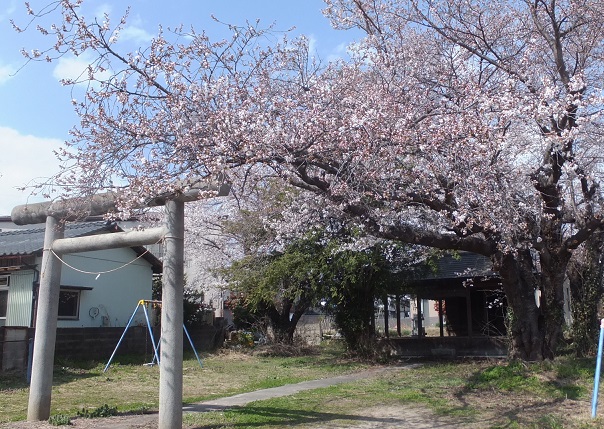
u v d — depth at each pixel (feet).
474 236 41.27
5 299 62.90
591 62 40.24
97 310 70.18
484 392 39.55
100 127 29.09
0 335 50.60
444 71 37.73
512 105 31.86
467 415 32.65
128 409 35.27
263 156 28.66
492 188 34.60
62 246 32.71
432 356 66.49
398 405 36.11
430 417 32.27
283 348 73.82
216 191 27.96
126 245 31.24
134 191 28.17
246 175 30.53
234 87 30.66
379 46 38.11
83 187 29.17
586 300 52.49
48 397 31.86
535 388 38.58
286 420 31.37
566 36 39.93
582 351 51.78
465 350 65.92
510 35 40.24
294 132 30.55
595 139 38.09
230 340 82.99
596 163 39.88
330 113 32.19
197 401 38.75
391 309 86.79
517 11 40.55
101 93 28.76
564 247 43.78
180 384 28.71
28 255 59.77
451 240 40.01
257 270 69.31
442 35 38.96
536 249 44.24
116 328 67.97
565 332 66.18
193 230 79.71
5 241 69.77
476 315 78.38
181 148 28.55
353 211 34.73
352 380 48.93
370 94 34.01
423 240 39.11
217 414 33.09
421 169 33.68
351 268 58.13
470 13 39.83
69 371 55.31
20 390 43.57
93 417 32.40
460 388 41.60
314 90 33.32
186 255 84.64
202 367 61.00
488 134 31.68
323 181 33.04
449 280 67.67
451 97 36.50
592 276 52.70
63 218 32.94
